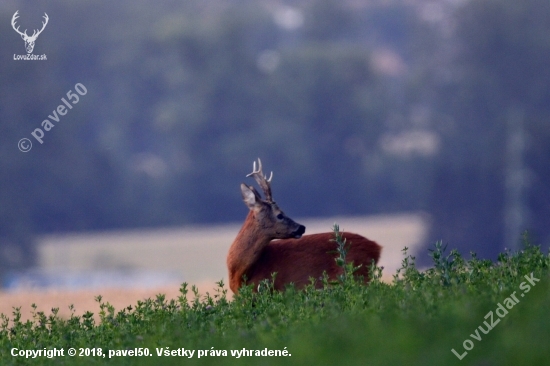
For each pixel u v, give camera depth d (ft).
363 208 439.22
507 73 413.80
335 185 437.99
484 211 322.75
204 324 56.18
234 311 57.36
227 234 415.03
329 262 70.13
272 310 54.85
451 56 439.63
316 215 434.30
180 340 51.72
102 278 274.57
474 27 425.28
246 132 444.14
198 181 435.53
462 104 407.85
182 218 431.02
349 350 39.88
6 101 383.86
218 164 435.53
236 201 437.99
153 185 437.17
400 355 37.99
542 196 315.78
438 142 407.44
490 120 393.29
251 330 52.80
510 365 35.27
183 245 388.98
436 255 58.75
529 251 60.85
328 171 439.22
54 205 396.57
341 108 442.91
